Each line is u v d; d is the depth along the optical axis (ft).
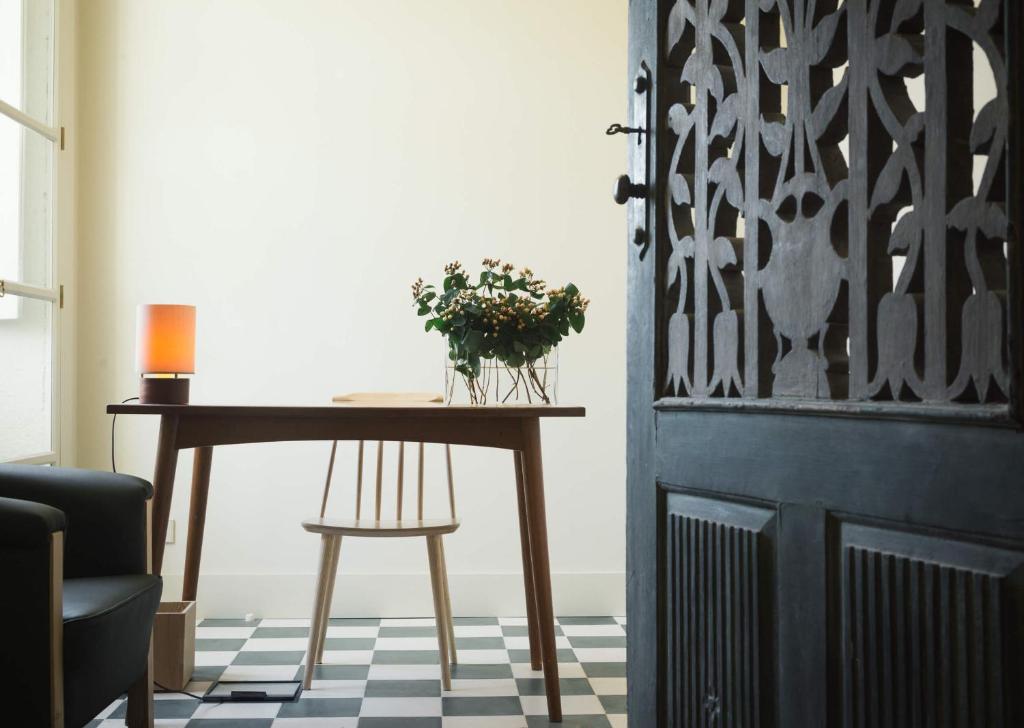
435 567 9.56
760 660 4.21
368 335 13.05
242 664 10.39
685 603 4.84
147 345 9.07
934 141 3.24
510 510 13.11
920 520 3.32
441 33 13.29
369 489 12.95
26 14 11.27
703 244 4.70
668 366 5.06
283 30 13.15
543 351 9.42
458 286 9.61
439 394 11.84
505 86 13.32
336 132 13.14
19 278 11.10
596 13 13.44
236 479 12.85
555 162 13.32
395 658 10.77
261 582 12.78
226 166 13.00
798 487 3.95
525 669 10.34
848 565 3.68
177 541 12.76
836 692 3.76
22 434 11.14
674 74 5.15
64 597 6.59
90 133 12.84
